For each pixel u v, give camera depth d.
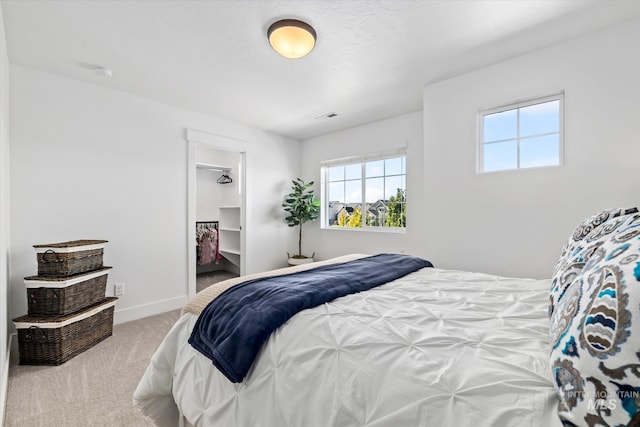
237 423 0.93
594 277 0.60
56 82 2.48
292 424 0.81
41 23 1.81
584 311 0.55
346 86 2.74
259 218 4.20
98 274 2.39
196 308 1.33
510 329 0.91
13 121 2.28
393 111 3.43
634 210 0.98
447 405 0.62
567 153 2.04
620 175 1.87
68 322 2.07
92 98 2.68
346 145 4.15
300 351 0.90
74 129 2.58
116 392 1.70
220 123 3.68
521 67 2.21
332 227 4.39
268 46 2.07
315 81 2.63
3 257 1.74
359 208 4.12
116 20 1.79
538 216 2.17
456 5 1.67
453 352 0.78
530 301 1.19
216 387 1.04
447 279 1.65
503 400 0.59
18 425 1.43
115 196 2.82
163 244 3.15
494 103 2.34
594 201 1.95
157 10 1.70
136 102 2.96
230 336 1.03
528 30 1.91
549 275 2.12
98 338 2.35
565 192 2.06
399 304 1.18
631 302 0.46
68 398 1.64
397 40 2.00
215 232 5.02
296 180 4.70
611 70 1.89
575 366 0.51
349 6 1.67
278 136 4.44
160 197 3.13
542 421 0.53
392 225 3.75
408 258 2.12
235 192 5.59
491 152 2.42
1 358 1.57
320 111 3.43
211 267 5.60
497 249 2.35
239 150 3.90
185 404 1.13
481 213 2.42
